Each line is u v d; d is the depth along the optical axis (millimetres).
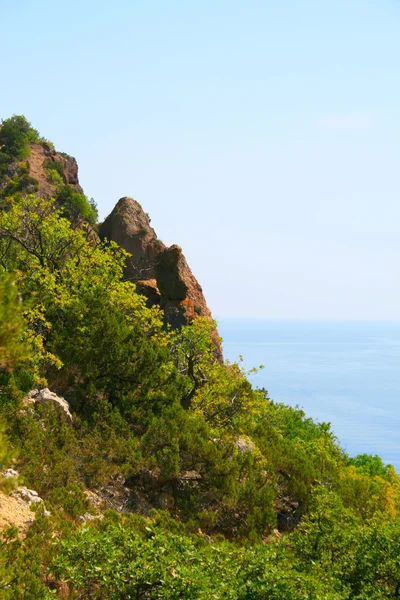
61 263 35906
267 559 15117
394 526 18594
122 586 13883
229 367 36594
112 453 24641
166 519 21281
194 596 13461
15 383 24203
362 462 63344
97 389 28859
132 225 86000
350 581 17453
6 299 10555
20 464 20922
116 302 37281
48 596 13570
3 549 15016
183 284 64250
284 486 29609
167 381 30547
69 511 19516
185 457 26109
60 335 29859
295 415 67188
